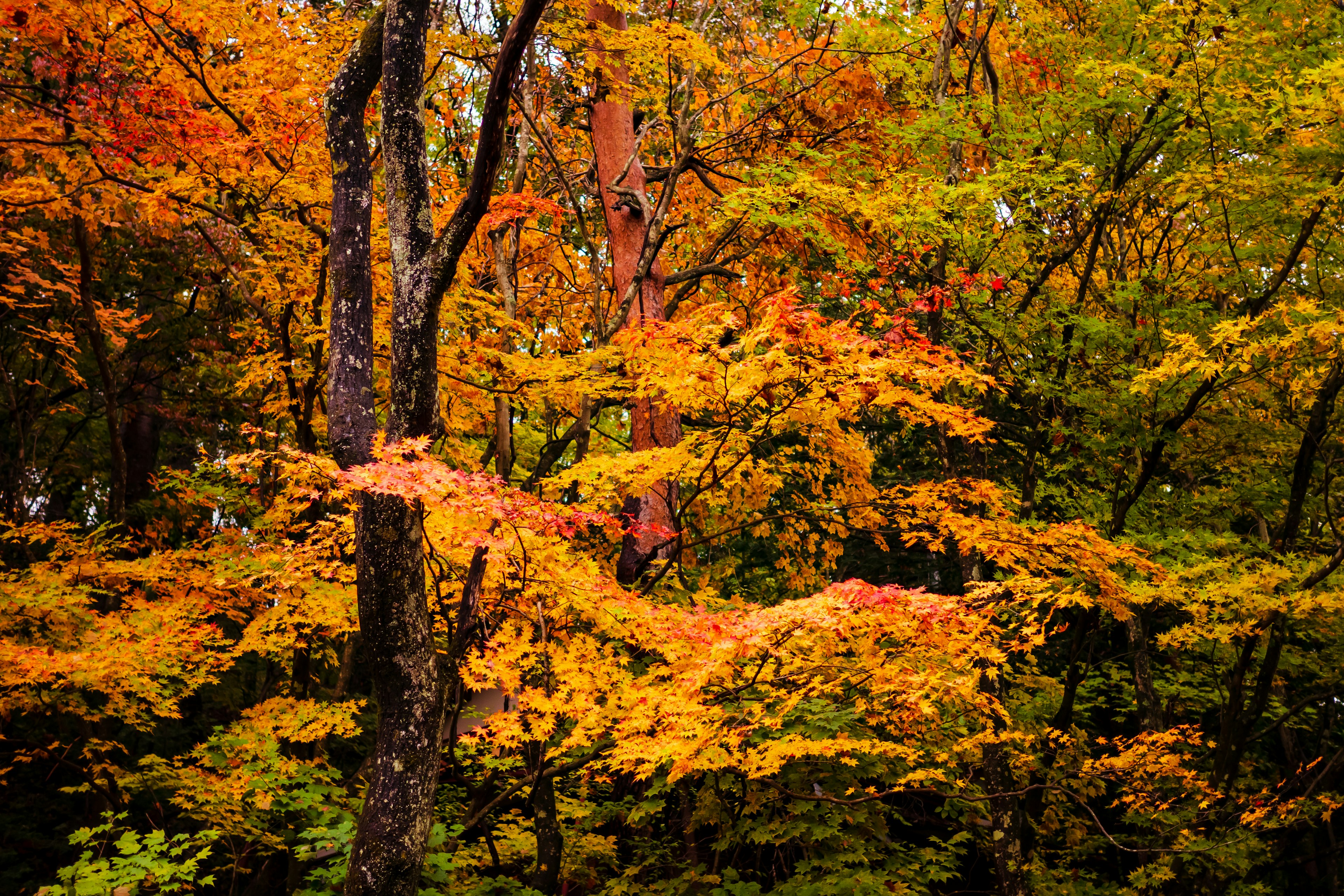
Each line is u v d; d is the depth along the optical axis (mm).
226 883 9609
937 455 11992
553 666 5582
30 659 6281
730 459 6219
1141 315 9016
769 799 6668
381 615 4309
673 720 4918
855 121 10883
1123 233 9688
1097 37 8797
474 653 5164
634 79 11547
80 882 5598
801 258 12156
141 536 11844
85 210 9156
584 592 5184
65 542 8164
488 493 4195
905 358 5238
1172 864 8805
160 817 8688
